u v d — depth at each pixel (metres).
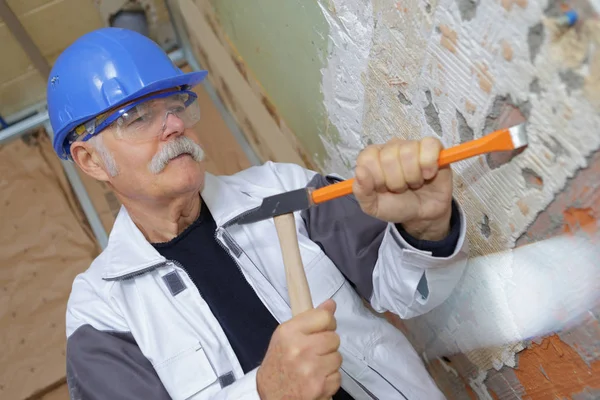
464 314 0.89
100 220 1.92
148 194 0.93
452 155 0.60
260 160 1.94
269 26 1.24
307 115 1.30
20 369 1.69
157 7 2.04
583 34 0.46
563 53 0.49
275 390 0.69
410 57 0.75
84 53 0.91
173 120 0.91
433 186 0.68
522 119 0.58
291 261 0.72
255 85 1.58
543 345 0.71
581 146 0.51
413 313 0.90
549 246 0.62
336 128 1.17
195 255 0.98
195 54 2.12
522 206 0.64
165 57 0.97
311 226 1.00
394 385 0.95
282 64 1.29
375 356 0.96
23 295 1.80
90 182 1.98
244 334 0.93
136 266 0.95
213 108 2.11
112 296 0.94
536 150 0.57
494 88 0.60
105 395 0.88
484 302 0.81
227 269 0.97
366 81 0.92
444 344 1.02
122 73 0.90
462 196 0.76
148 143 0.90
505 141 0.57
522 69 0.55
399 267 0.82
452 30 0.63
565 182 0.55
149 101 0.91
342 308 0.96
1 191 1.95
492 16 0.56
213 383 0.89
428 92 0.74
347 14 0.87
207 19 1.73
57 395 1.67
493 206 0.70
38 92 2.03
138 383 0.89
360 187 0.65
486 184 0.69
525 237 0.66
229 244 0.97
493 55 0.58
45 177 1.99
